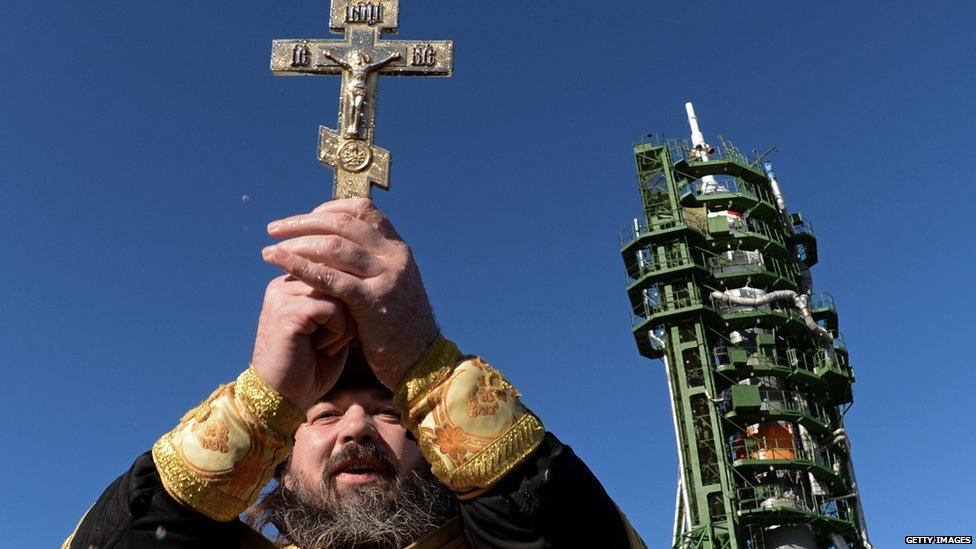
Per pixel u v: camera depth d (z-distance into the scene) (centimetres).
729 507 5197
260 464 320
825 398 6181
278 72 430
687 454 5528
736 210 6450
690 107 6931
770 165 6912
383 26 437
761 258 6212
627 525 359
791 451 5503
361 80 422
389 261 328
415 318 331
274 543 370
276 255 316
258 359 326
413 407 331
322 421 398
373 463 383
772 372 5694
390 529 369
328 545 373
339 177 404
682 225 6034
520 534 314
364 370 404
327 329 325
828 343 6125
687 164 6469
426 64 432
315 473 385
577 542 315
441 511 395
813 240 6762
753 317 5881
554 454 329
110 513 319
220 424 318
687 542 5247
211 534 318
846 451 5969
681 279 5975
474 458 319
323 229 326
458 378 331
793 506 5231
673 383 5750
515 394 339
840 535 5512
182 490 312
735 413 5534
